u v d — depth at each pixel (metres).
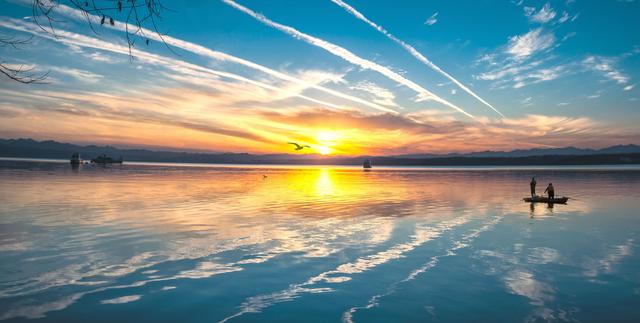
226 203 32.12
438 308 9.84
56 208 27.16
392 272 12.81
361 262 13.97
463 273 12.72
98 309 9.57
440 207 30.41
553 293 10.87
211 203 31.92
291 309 9.75
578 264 13.71
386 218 24.19
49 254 14.52
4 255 14.33
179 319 9.09
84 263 13.41
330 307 9.89
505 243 17.08
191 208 28.42
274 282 11.75
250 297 10.52
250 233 18.94
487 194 43.44
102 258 14.09
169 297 10.43
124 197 35.66
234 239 17.53
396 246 16.45
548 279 12.09
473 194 43.38
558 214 26.33
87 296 10.41
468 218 24.36
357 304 10.09
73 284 11.33
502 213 26.83
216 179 74.25
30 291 10.71
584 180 76.12
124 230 19.33
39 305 9.77
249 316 9.30
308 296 10.64
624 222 22.84
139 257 14.29
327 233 19.14
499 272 12.80
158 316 9.23
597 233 19.36
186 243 16.62
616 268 13.22
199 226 20.72
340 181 76.12
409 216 25.14
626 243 17.03
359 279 12.09
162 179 69.06
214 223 21.73
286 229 20.11
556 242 17.30
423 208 29.66
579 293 10.84
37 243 16.27
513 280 11.98
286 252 15.29
